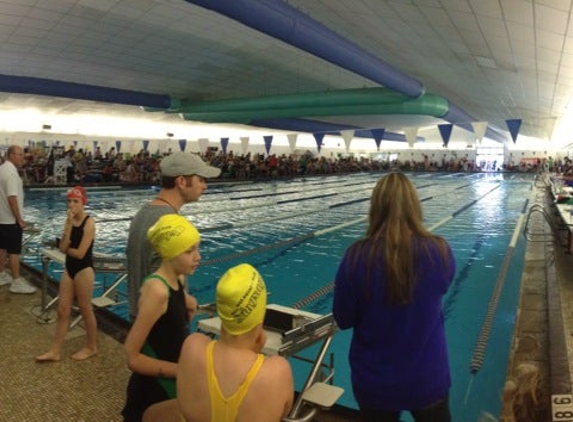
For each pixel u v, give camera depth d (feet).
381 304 3.85
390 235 3.84
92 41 31.71
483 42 23.82
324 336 6.12
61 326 8.16
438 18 21.88
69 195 7.94
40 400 6.95
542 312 11.30
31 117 55.06
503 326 11.59
